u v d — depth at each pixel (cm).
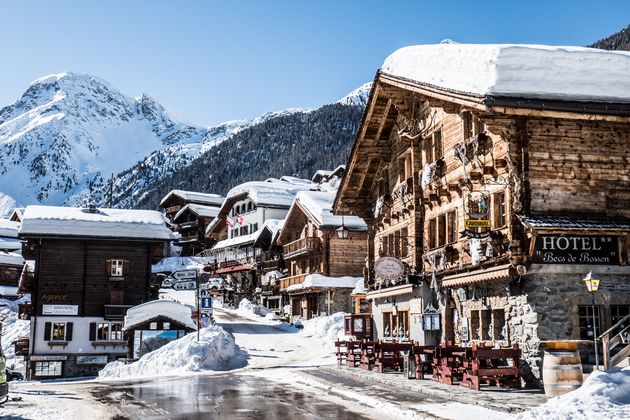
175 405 1702
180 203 11650
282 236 6594
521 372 1864
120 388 2244
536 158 1916
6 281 7700
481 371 1809
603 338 1563
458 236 2388
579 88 1891
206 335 3522
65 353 4712
